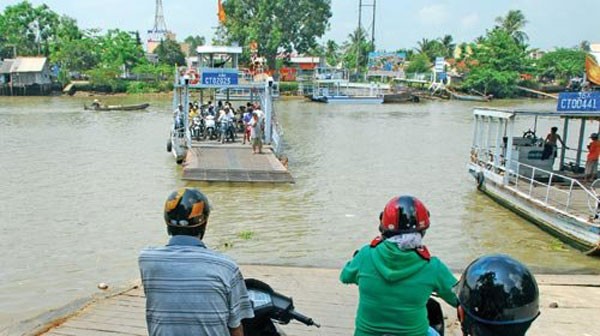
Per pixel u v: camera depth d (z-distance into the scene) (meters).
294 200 16.45
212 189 17.62
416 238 3.34
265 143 24.44
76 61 78.88
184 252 2.93
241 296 2.96
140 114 46.91
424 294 3.34
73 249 11.59
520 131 36.66
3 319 8.10
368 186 18.94
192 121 25.86
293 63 92.06
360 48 98.00
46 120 41.31
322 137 33.81
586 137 33.38
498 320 1.80
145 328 5.93
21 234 12.66
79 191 17.28
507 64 78.31
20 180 18.98
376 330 3.40
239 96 44.38
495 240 12.80
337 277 8.20
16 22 84.88
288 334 5.82
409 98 68.25
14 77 72.00
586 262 11.23
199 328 2.84
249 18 83.25
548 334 6.43
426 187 18.97
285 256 11.17
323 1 86.25
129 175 19.97
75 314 6.36
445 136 34.66
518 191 15.15
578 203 13.88
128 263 10.72
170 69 80.44
